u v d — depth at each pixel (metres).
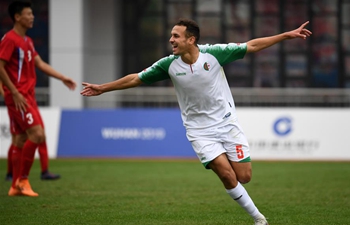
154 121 56.25
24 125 32.62
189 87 24.20
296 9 75.00
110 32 71.94
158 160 54.09
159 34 75.56
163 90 64.69
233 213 28.59
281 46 75.25
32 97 34.03
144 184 38.50
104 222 26.33
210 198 33.00
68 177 41.72
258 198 33.09
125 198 32.88
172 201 31.98
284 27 75.12
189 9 75.38
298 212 28.91
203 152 24.20
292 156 55.28
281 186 37.81
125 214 28.20
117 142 56.34
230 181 24.02
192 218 27.34
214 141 24.28
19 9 32.97
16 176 33.47
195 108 24.50
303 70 75.19
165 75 24.78
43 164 39.97
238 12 75.25
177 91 24.86
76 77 65.19
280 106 63.78
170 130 56.03
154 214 28.23
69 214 28.12
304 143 55.31
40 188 36.25
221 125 24.31
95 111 56.94
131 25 75.75
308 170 46.56
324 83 75.19
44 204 30.77
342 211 29.14
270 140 55.50
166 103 64.75
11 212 28.58
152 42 75.75
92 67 72.06
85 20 66.50
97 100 64.75
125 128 56.41
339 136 55.22
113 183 38.84
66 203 31.12
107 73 72.12
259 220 24.44
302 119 55.50
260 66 75.50
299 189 36.50
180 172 45.00
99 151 56.41
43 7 74.94
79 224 25.89
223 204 31.09
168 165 49.88
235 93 64.06
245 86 75.62
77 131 56.84
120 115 56.62
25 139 33.53
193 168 47.66
